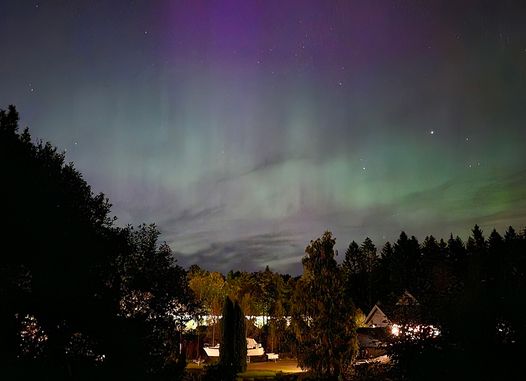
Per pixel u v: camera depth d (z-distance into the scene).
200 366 33.94
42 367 9.66
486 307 7.90
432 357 8.19
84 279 11.09
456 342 8.22
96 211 12.68
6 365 9.23
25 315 10.25
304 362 23.12
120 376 10.91
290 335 24.20
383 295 81.50
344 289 23.78
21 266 10.45
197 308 14.10
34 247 10.46
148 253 13.45
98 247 11.82
